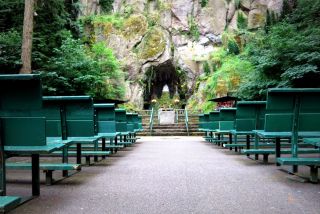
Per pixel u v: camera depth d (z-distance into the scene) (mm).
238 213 2947
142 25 31938
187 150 9617
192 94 31500
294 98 4488
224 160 6957
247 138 7742
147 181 4508
